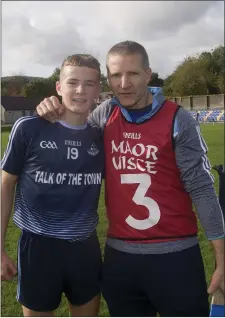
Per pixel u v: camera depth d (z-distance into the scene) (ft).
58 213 8.19
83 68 8.11
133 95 7.97
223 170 8.63
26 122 8.24
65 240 8.23
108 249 8.51
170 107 8.07
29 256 8.30
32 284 8.39
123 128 8.25
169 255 7.97
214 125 111.14
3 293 13.65
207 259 16.06
